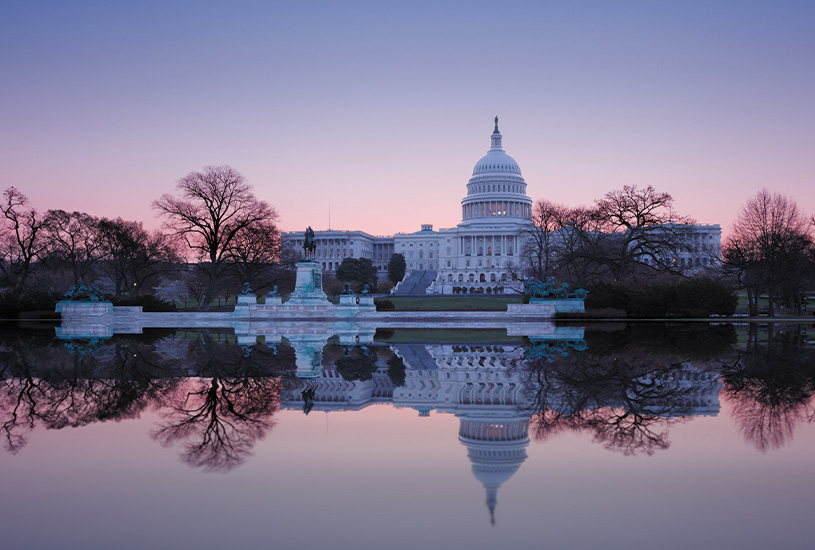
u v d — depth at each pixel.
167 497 8.86
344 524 7.78
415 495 8.86
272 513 8.20
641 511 8.16
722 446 11.34
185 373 21.28
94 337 41.25
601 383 18.59
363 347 31.91
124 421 13.73
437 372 21.31
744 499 8.59
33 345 33.81
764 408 14.70
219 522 7.89
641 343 33.62
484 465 10.28
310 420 13.80
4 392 17.36
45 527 7.76
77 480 9.66
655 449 11.15
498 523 7.77
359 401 15.95
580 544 7.11
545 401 15.73
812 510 8.18
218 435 12.46
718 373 20.58
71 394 17.02
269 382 19.16
